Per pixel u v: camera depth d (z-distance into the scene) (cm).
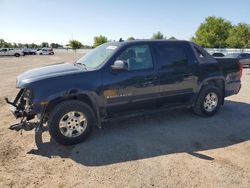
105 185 337
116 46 507
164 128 545
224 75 627
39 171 373
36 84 429
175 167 381
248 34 5750
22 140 482
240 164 390
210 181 344
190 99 586
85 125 467
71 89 442
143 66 512
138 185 336
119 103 491
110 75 476
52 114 440
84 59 554
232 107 713
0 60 3256
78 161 402
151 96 523
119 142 472
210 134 512
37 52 5762
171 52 551
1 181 346
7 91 966
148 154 423
